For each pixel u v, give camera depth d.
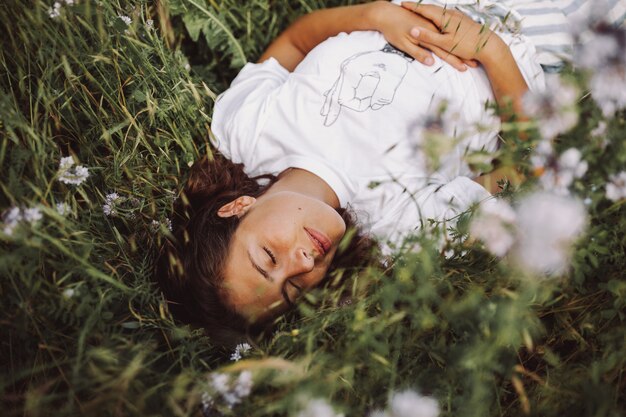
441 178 1.68
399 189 1.63
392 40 1.72
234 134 1.74
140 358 1.23
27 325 1.35
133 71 1.67
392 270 1.52
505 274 1.24
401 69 1.68
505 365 1.25
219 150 1.77
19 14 1.54
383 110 1.65
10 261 1.22
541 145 1.31
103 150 1.69
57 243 1.25
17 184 1.32
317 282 1.52
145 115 1.72
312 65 1.73
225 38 1.94
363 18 1.76
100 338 1.33
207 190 1.65
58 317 1.39
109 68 1.66
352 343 1.24
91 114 1.66
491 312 1.15
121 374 1.21
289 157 1.66
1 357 1.41
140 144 1.72
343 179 1.62
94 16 1.60
